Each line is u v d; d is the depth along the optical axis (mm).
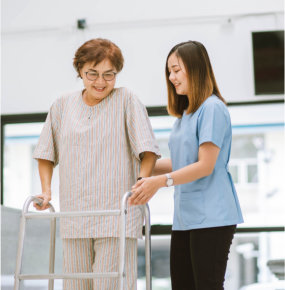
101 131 2494
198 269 2311
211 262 2297
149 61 5230
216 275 2293
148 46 5242
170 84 2592
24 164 7324
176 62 2461
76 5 5375
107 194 2441
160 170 2797
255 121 5867
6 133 5945
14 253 3506
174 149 2521
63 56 5355
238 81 5141
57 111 2650
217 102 2402
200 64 2449
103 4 5332
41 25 5395
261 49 5102
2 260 3287
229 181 2467
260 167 7871
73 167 2480
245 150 7855
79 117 2539
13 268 3479
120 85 5215
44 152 2617
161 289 6266
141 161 2559
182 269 2477
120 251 2113
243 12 5176
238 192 8164
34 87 5359
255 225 4867
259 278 5332
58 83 5344
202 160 2314
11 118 5371
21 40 5410
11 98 5367
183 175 2271
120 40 5270
